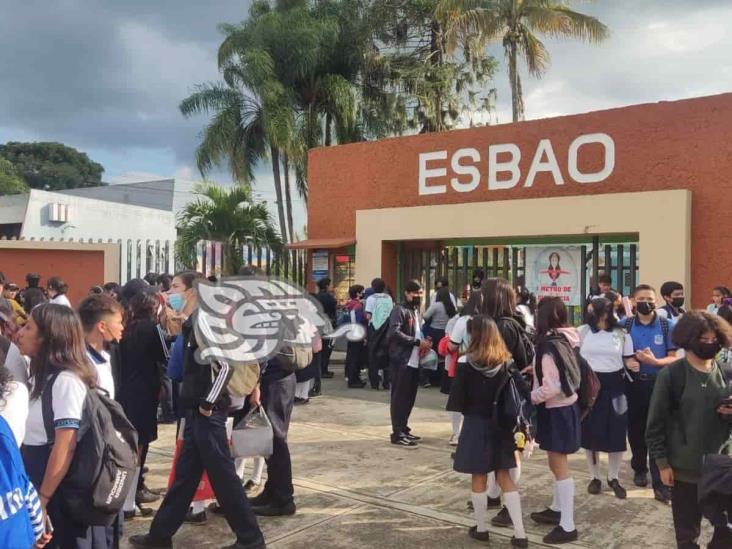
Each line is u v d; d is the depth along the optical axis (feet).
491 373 14.48
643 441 18.67
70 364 9.87
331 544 14.94
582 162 35.83
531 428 14.47
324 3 71.00
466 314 20.68
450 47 64.18
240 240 60.90
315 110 68.90
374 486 18.97
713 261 31.83
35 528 7.87
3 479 7.26
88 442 9.77
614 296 21.72
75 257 48.11
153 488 18.67
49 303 10.09
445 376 32.71
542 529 15.88
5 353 10.34
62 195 106.52
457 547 14.82
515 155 38.11
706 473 10.55
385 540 15.17
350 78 71.31
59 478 9.46
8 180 183.62
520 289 28.27
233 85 66.90
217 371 13.73
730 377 11.47
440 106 73.15
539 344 15.34
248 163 67.31
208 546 14.85
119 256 48.55
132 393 16.05
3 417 7.89
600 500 17.75
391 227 41.98
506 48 64.03
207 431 13.93
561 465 15.26
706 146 32.17
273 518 16.51
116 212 111.96
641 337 18.48
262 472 20.02
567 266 36.96
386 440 24.08
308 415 28.32
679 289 20.93
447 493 18.39
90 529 10.39
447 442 23.79
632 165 34.27
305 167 67.56
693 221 32.37
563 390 14.82
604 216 34.17
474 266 40.63
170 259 52.49
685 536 11.55
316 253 46.21
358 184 44.78
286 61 65.77
